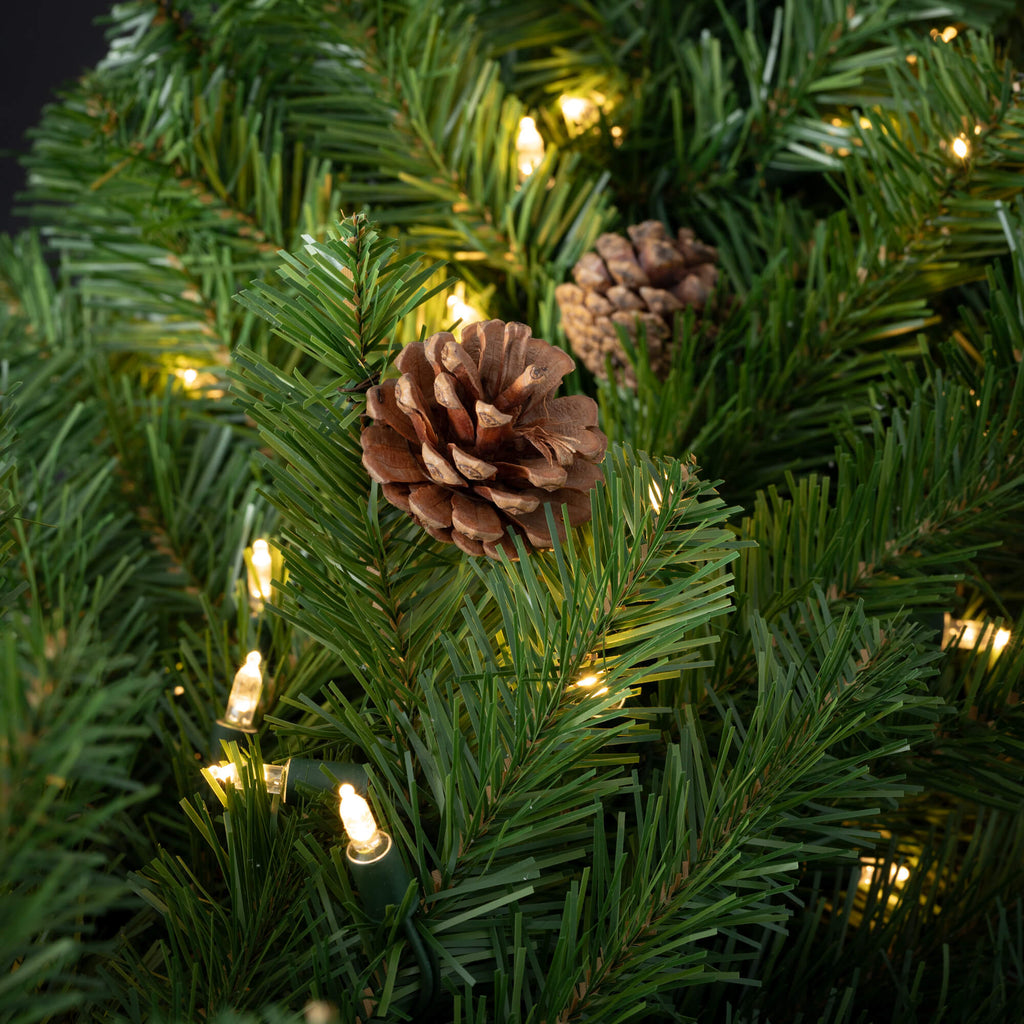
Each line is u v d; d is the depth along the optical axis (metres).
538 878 0.41
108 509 0.52
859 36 0.58
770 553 0.49
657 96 0.62
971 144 0.51
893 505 0.49
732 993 0.45
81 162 0.56
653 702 0.45
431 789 0.42
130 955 0.41
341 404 0.43
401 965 0.40
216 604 0.52
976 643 0.46
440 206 0.58
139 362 0.59
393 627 0.43
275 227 0.57
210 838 0.40
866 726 0.41
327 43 0.59
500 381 0.42
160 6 0.59
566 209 0.59
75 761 0.33
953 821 0.48
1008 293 0.50
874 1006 0.46
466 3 0.63
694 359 0.55
